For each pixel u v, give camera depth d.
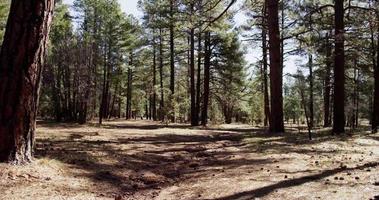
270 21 20.55
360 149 13.59
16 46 8.23
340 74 21.22
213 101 55.72
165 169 10.88
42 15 8.41
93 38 41.91
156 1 34.81
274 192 7.25
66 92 35.69
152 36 46.16
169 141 18.12
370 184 7.38
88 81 33.00
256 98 52.78
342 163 10.10
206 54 41.03
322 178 8.17
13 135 8.23
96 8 43.84
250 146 15.39
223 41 40.00
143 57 56.16
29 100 8.40
